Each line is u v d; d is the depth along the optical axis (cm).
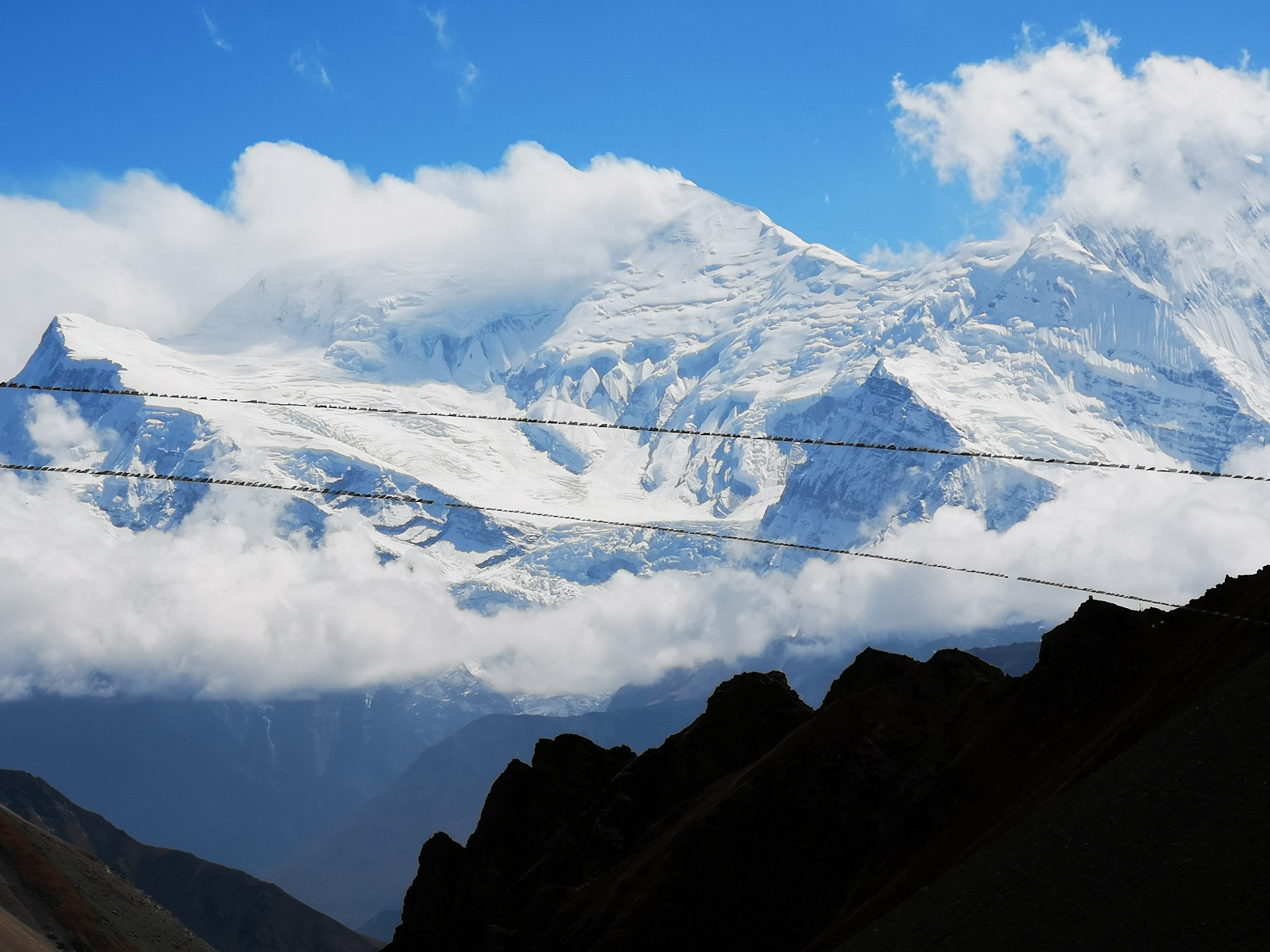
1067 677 14500
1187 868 8025
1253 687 10012
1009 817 12719
